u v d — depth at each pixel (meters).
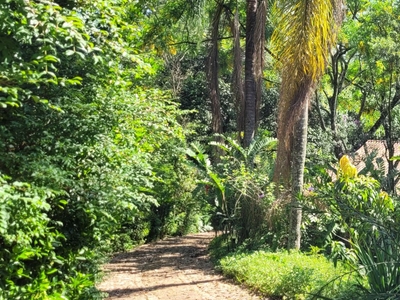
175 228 19.28
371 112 19.70
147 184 5.28
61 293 4.35
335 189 5.95
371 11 15.03
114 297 8.60
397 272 5.37
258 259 9.55
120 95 5.61
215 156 13.98
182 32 15.89
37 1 3.87
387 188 10.86
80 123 4.59
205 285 9.30
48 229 4.18
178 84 21.05
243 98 13.41
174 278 10.27
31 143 4.53
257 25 12.03
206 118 23.25
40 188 3.75
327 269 8.03
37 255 3.97
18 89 3.54
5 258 3.93
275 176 9.67
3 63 3.80
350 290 6.07
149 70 4.98
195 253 14.03
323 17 7.90
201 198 13.72
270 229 11.19
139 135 6.39
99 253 6.07
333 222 7.74
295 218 9.85
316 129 17.41
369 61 14.27
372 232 5.64
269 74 18.03
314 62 8.09
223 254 12.09
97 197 4.59
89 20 4.69
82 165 4.77
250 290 8.38
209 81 14.13
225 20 15.09
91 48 3.89
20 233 3.56
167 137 7.51
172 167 15.12
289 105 8.64
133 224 16.06
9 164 4.08
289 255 9.51
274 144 13.20
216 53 14.20
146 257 13.86
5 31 3.92
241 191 11.40
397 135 17.48
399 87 14.95
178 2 15.02
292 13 8.03
